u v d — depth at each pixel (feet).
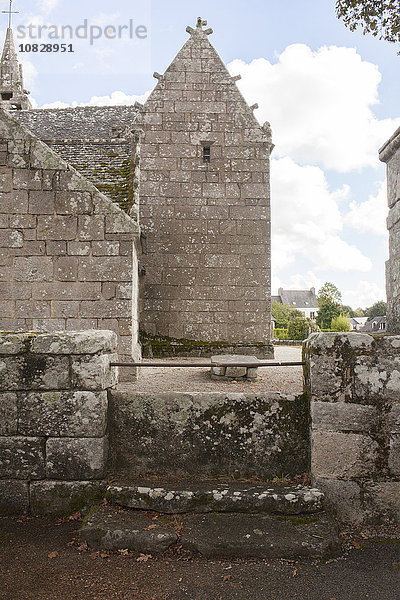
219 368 29.84
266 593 11.59
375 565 12.71
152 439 16.14
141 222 43.27
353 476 14.70
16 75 74.28
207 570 12.46
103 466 15.46
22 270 28.22
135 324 32.35
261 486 15.21
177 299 42.78
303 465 15.81
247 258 43.24
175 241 43.24
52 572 12.40
